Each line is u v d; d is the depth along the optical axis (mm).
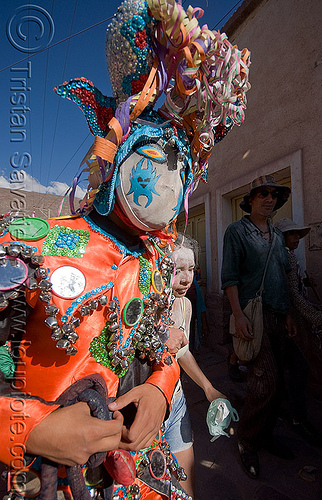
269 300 1984
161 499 903
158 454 921
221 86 793
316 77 2734
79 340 712
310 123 2799
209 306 4391
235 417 1293
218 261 4246
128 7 717
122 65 760
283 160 3070
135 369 893
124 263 832
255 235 2084
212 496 1739
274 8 3184
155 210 768
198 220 5102
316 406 2568
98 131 838
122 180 756
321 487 1729
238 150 3809
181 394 1309
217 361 3746
